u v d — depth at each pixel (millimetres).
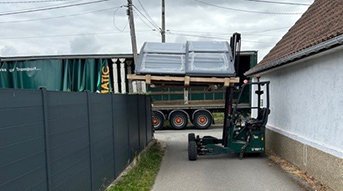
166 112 16766
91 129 5070
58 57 16297
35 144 3248
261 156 8734
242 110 14648
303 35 7648
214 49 8438
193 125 16938
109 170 6062
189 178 6727
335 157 5227
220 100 16719
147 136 11289
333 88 5402
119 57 16375
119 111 7012
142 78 7832
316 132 6121
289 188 5715
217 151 8680
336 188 5199
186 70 7777
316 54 5633
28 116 3129
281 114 8430
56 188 3732
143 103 10500
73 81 16438
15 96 2914
